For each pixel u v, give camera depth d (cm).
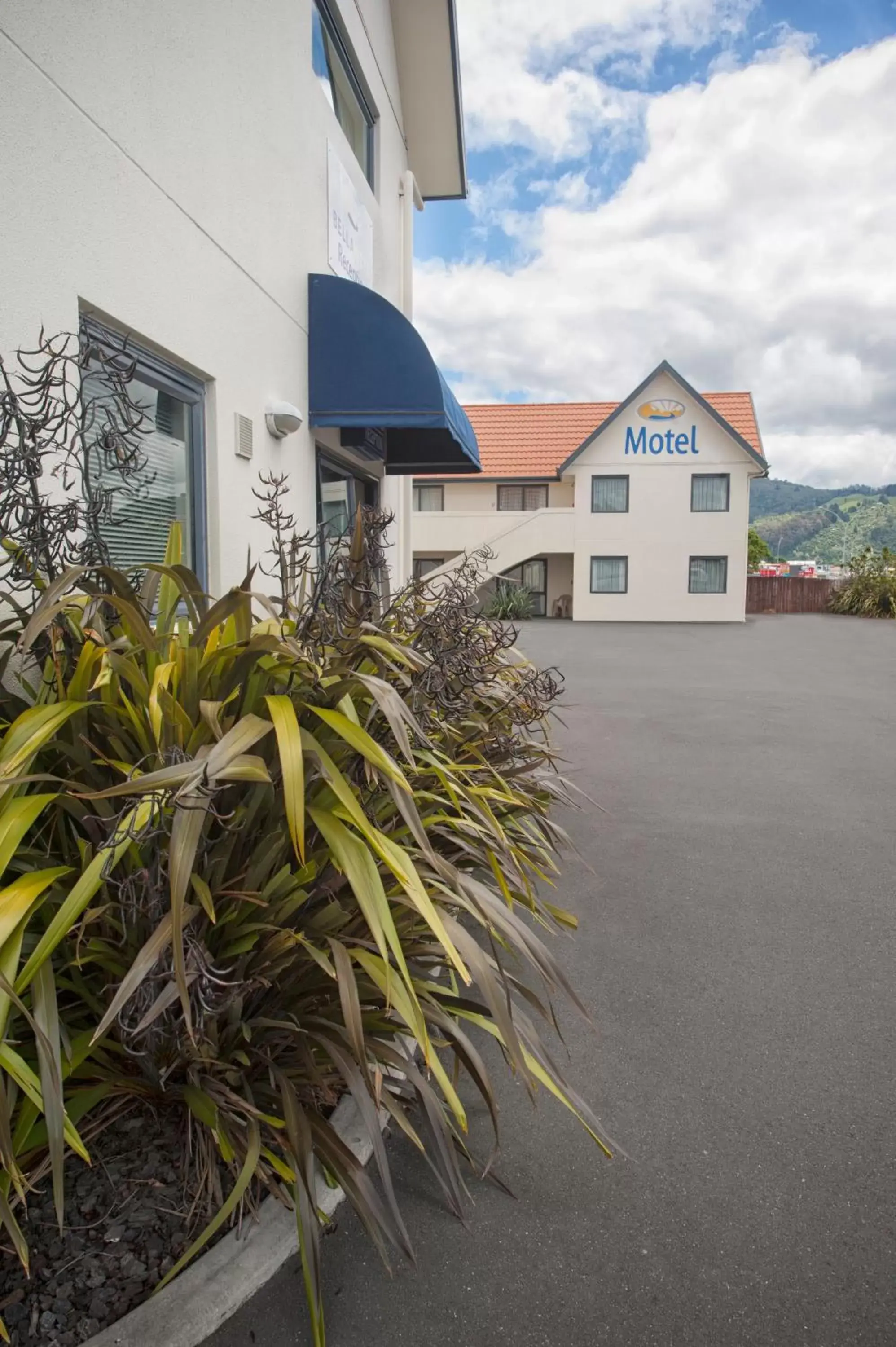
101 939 212
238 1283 192
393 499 1075
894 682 1325
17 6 294
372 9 867
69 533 322
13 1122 201
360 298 625
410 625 379
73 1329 179
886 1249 213
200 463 466
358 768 254
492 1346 185
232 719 224
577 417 3366
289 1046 236
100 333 358
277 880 221
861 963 375
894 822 588
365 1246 213
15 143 294
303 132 614
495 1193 232
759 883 471
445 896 240
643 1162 245
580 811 594
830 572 4681
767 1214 225
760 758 787
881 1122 265
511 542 2898
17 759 192
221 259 471
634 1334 188
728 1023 324
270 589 549
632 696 1172
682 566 2834
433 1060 199
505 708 406
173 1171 220
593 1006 336
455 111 1088
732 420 3241
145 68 383
